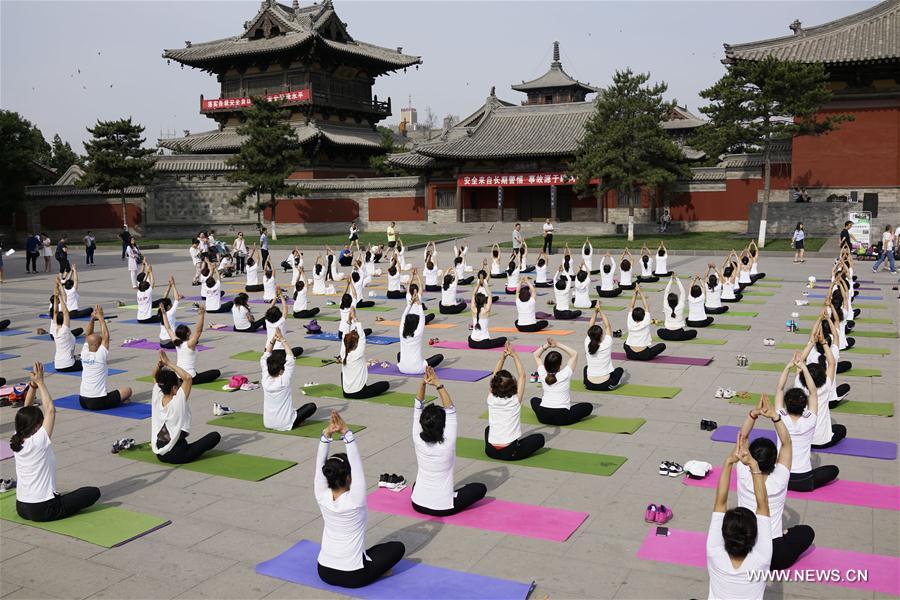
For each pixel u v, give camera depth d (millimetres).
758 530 7617
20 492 10781
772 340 21453
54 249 67938
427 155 67000
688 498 11172
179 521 10758
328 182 74188
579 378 18375
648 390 17016
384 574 9086
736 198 62719
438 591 8664
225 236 72625
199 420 15414
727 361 19703
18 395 16922
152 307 28406
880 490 11320
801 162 54875
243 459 13141
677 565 9195
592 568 9172
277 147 65562
